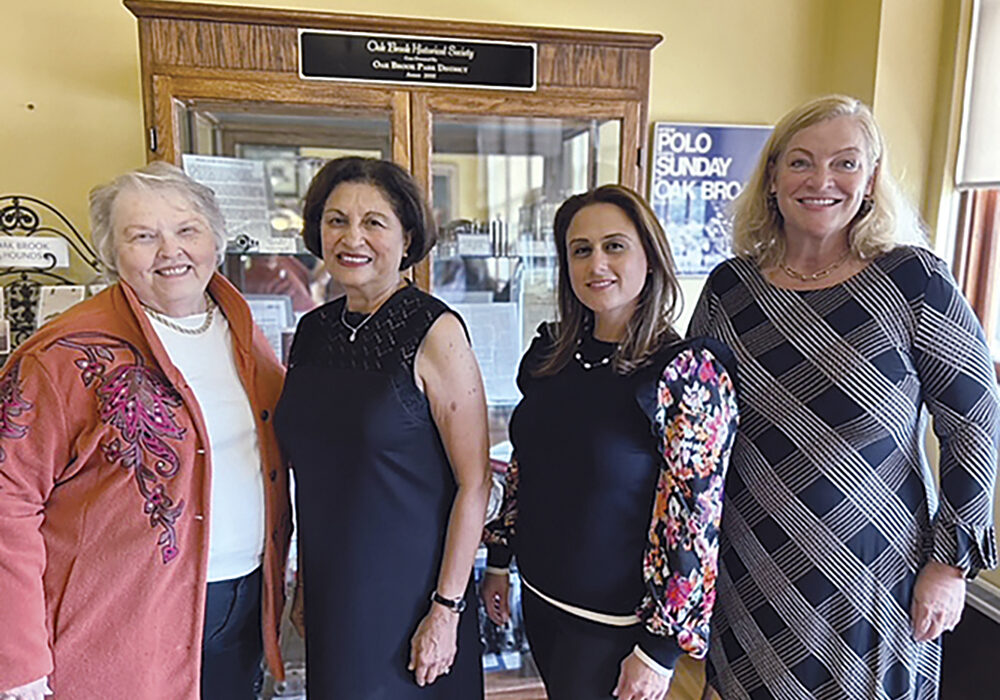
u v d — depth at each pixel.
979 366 1.15
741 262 1.35
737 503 1.30
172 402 1.10
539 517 1.20
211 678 1.22
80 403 1.04
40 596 1.03
